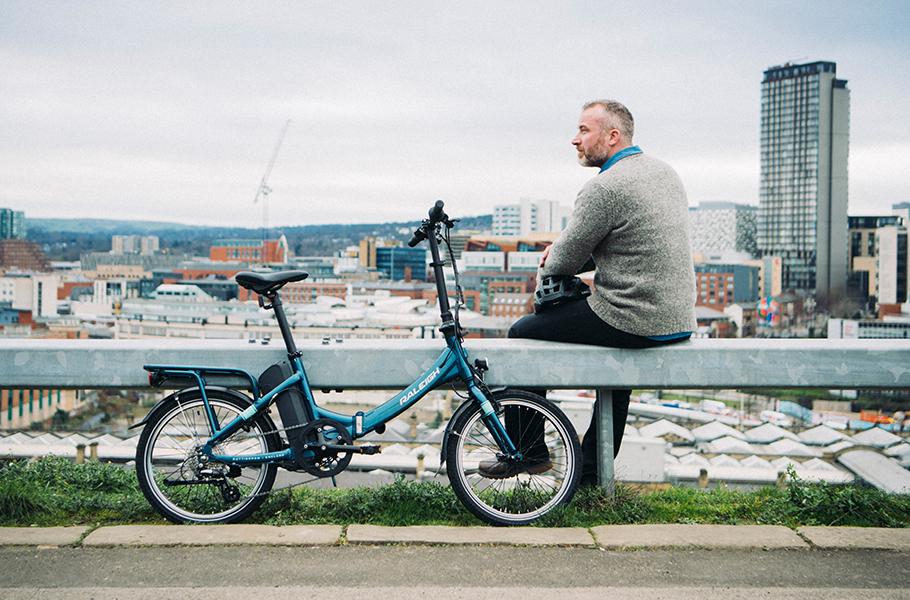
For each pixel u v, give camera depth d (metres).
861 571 3.08
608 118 3.78
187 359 3.82
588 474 4.01
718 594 2.86
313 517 3.68
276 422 3.66
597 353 3.82
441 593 2.85
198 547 3.27
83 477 4.25
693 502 4.00
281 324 3.68
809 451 18.83
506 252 166.62
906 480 4.87
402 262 199.88
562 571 3.06
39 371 3.85
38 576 2.97
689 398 68.69
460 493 3.62
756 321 184.62
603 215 3.65
